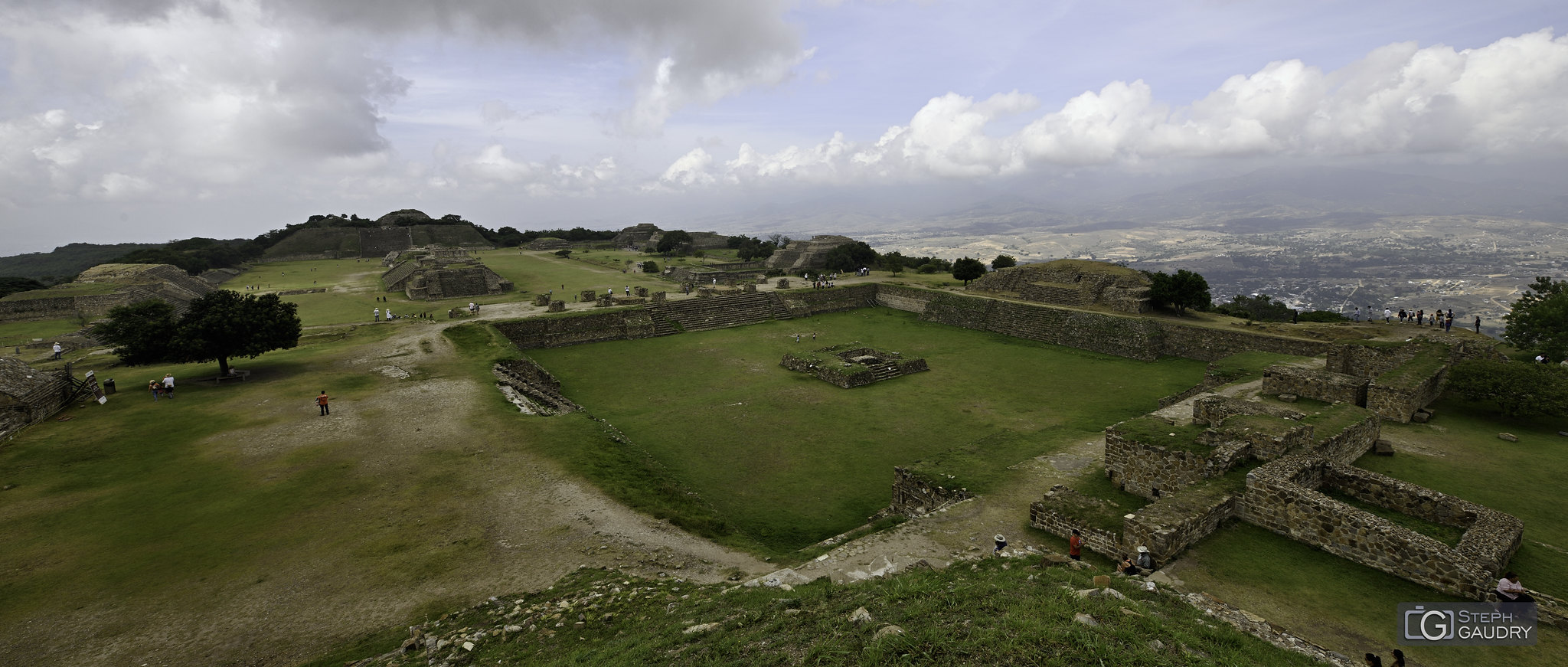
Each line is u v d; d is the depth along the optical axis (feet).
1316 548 52.60
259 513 63.57
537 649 40.16
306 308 211.20
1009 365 152.87
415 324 172.04
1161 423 73.72
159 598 48.98
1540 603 43.52
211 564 54.08
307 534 59.41
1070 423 110.83
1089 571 49.06
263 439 84.79
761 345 175.63
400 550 56.34
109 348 156.87
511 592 49.37
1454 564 45.65
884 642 30.17
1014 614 32.91
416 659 39.99
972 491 70.64
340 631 44.52
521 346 169.27
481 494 68.49
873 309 234.58
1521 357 111.04
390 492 68.85
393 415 95.55
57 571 52.90
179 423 90.94
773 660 31.17
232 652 42.34
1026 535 60.03
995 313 195.21
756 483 87.04
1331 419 73.36
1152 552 50.57
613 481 74.02
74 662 41.52
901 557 54.90
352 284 287.69
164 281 239.09
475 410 98.58
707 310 205.57
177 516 62.90
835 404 122.83
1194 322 162.91
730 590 46.62
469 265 279.49
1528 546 53.62
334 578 51.70
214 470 74.28
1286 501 54.39
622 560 55.16
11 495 67.36
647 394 131.23
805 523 75.25
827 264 309.22
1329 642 41.11
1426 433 81.87
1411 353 103.35
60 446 81.20
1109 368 148.87
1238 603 45.32
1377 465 72.38
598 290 249.55
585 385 137.69
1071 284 197.26
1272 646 36.04
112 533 59.52
